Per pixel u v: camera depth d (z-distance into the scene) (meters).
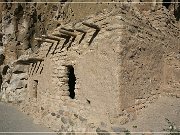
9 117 5.20
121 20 3.74
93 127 3.55
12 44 10.98
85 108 4.11
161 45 4.94
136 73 4.00
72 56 4.58
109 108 3.65
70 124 3.94
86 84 4.16
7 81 9.54
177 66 5.00
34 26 11.13
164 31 5.27
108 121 3.60
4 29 11.23
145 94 4.23
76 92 4.39
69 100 4.54
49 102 5.18
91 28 4.21
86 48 4.24
